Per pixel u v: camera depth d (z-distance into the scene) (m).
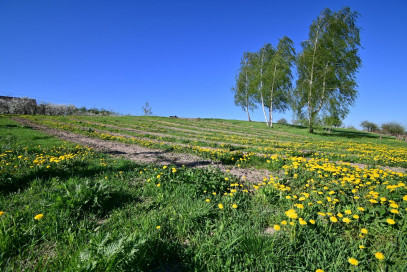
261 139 17.75
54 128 16.72
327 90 26.28
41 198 3.29
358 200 3.36
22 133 12.01
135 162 6.35
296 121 29.94
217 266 1.98
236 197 3.64
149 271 1.99
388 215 2.74
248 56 43.06
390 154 11.28
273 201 3.54
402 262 2.08
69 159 5.57
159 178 4.23
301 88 27.62
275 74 33.75
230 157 7.41
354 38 25.67
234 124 38.62
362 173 4.86
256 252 2.17
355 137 27.47
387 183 3.94
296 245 2.34
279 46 34.16
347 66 25.58
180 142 13.31
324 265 2.04
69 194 3.08
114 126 22.23
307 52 26.88
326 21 26.55
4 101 40.34
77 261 1.82
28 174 4.36
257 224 2.78
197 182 4.07
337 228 2.71
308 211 3.07
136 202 3.50
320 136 25.59
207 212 2.93
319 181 4.50
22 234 2.34
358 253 2.19
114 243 1.91
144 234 2.29
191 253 2.19
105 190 3.42
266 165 6.74
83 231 2.46
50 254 2.17
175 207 3.23
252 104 44.12
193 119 45.00
